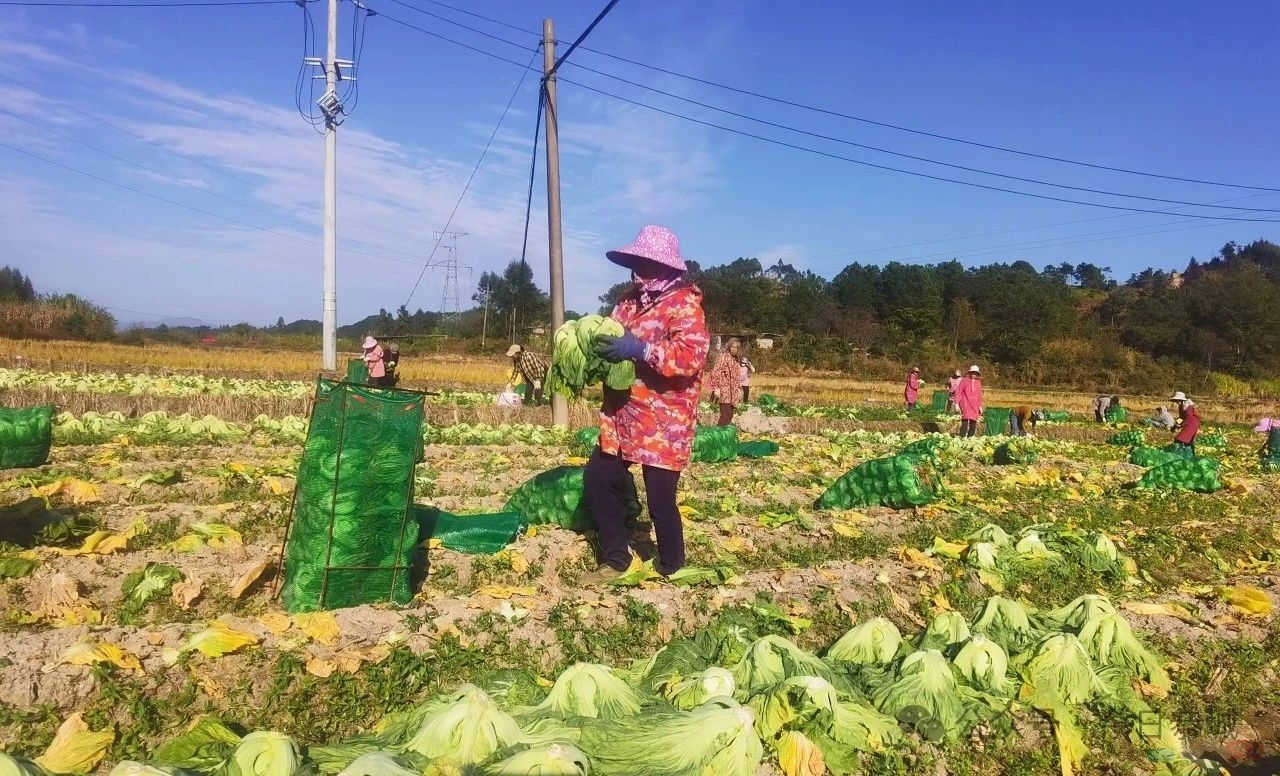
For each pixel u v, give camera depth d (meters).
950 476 13.59
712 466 13.62
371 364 20.56
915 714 4.75
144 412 16.80
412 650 5.07
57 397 16.14
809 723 4.44
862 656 5.62
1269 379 71.62
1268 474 18.56
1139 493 13.34
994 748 4.77
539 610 5.73
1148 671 5.86
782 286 93.19
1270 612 7.25
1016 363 74.00
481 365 47.88
